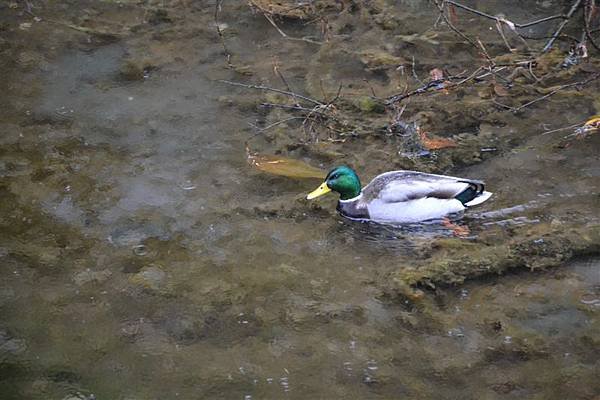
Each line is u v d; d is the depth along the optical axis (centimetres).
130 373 764
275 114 1126
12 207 966
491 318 822
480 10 1340
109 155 1053
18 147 1062
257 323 818
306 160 1044
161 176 1017
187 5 1362
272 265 887
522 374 763
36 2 1373
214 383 752
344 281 866
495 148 1053
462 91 1157
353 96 1149
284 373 763
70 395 740
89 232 932
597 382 755
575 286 855
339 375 761
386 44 1262
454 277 859
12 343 794
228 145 1070
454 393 743
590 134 1070
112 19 1333
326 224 945
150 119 1117
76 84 1189
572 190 979
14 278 870
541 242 895
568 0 1345
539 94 1148
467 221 937
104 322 819
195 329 812
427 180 937
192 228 938
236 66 1224
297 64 1230
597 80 1166
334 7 1343
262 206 966
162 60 1239
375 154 1047
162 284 864
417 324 816
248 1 1359
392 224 941
